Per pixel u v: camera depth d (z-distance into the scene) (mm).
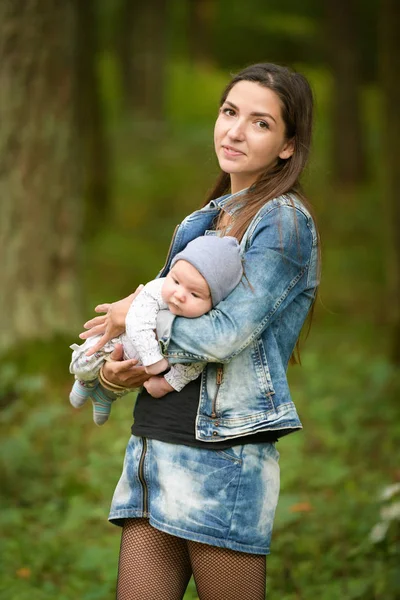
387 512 5145
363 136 25781
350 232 21203
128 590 3549
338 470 6910
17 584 5324
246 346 3318
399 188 13148
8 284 9453
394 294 13594
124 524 3645
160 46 29016
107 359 3549
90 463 7336
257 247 3365
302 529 5953
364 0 29875
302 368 10797
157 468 3441
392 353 10906
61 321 9672
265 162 3523
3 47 9359
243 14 35656
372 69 32031
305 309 3549
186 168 25266
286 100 3479
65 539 6012
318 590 5121
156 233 20828
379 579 5031
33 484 6820
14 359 9008
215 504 3375
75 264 9883
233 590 3439
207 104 31719
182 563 3600
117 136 26906
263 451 3439
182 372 3404
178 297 3277
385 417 8680
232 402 3383
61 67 9617
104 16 31688
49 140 9586
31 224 9547
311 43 34688
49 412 7594
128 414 8469
